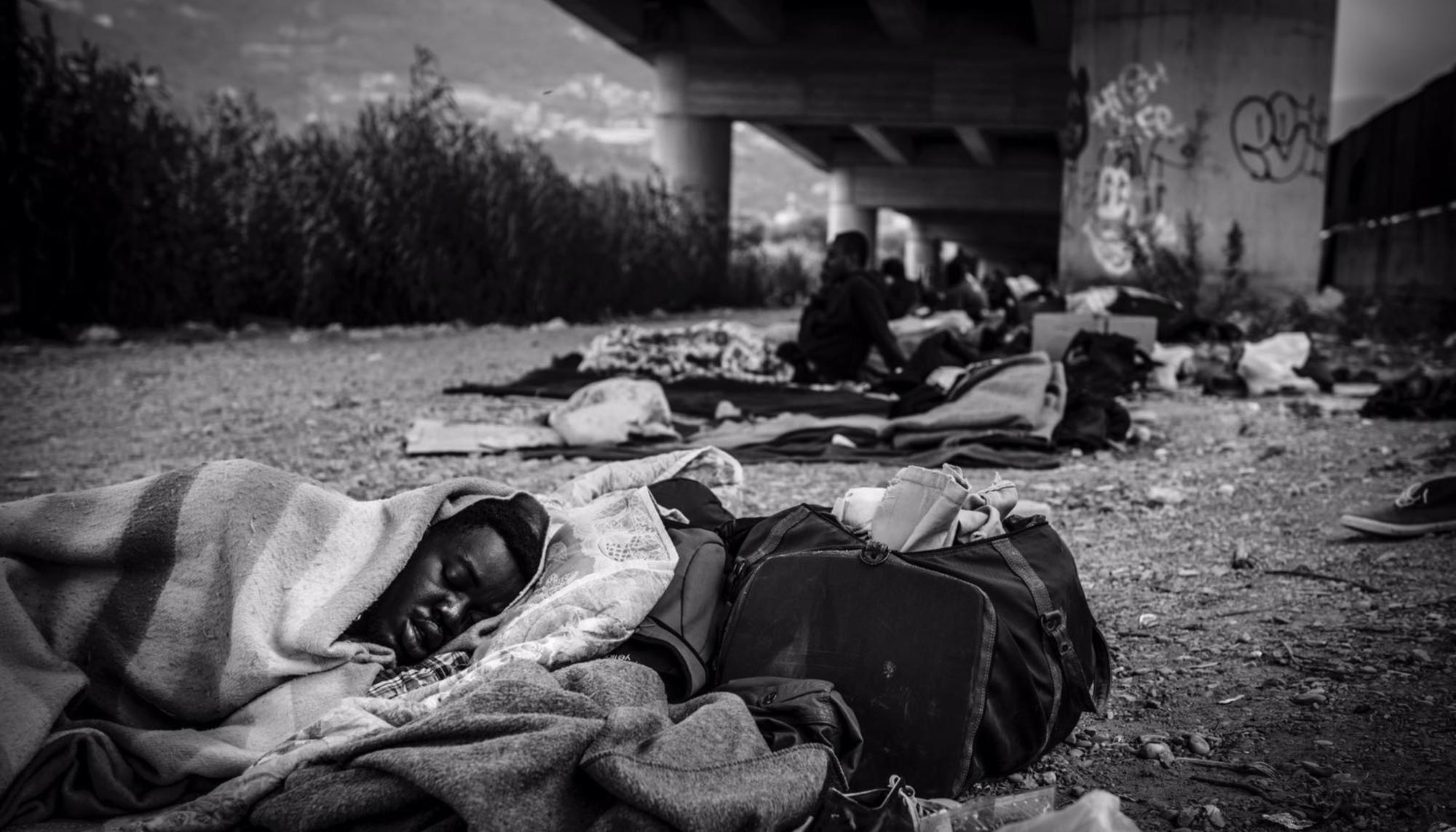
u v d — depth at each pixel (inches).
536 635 108.3
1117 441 293.9
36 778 95.3
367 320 692.7
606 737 86.4
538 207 800.3
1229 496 233.3
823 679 104.9
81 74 547.8
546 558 120.1
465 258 746.2
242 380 416.8
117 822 94.5
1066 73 1187.9
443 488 116.6
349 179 681.0
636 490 129.6
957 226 2529.5
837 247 415.5
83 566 106.6
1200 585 172.4
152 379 415.5
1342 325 630.5
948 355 378.6
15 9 518.9
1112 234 675.4
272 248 655.1
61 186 538.3
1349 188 1002.1
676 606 114.7
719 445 280.8
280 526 111.3
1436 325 638.5
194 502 108.3
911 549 114.6
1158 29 658.8
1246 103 653.3
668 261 1071.6
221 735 100.3
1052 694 107.3
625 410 286.8
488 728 89.4
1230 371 394.6
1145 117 665.0
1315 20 658.8
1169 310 546.9
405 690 107.4
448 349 554.6
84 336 532.4
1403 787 103.7
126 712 103.4
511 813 82.0
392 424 318.3
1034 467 260.8
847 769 98.2
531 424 309.0
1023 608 108.0
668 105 1227.9
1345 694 125.9
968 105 1202.6
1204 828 97.9
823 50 1206.9
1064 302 573.9
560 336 660.1
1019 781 108.5
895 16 1071.0
